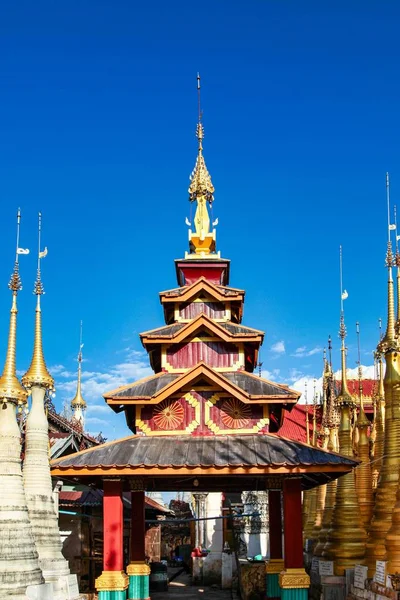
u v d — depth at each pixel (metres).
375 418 32.53
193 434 28.05
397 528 22.06
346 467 24.88
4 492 20.25
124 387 29.05
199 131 38.16
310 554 37.25
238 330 30.69
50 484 23.92
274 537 33.09
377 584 22.50
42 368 24.95
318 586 28.91
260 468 24.91
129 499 44.00
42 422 24.30
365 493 32.25
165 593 40.66
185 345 30.58
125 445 27.20
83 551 35.94
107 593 25.12
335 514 29.67
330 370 43.94
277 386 28.75
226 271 36.19
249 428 28.05
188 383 28.47
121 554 25.78
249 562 40.09
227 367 30.16
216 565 46.22
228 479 33.66
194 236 36.03
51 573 21.89
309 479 30.25
